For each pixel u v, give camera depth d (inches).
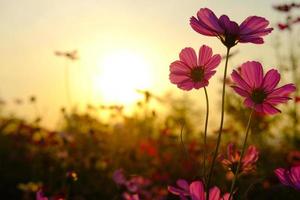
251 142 88.2
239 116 95.6
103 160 116.3
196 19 27.8
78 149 127.3
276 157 100.4
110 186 107.3
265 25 27.5
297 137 109.0
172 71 29.9
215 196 26.7
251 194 73.7
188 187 28.6
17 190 112.3
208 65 29.4
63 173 101.7
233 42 27.4
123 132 137.0
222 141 98.0
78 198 92.8
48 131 118.9
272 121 100.6
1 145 139.8
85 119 138.3
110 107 137.3
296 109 108.3
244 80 27.9
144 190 72.2
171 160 116.7
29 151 127.3
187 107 138.7
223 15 27.4
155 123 136.2
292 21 105.7
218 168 66.7
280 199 74.3
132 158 119.4
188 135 139.6
